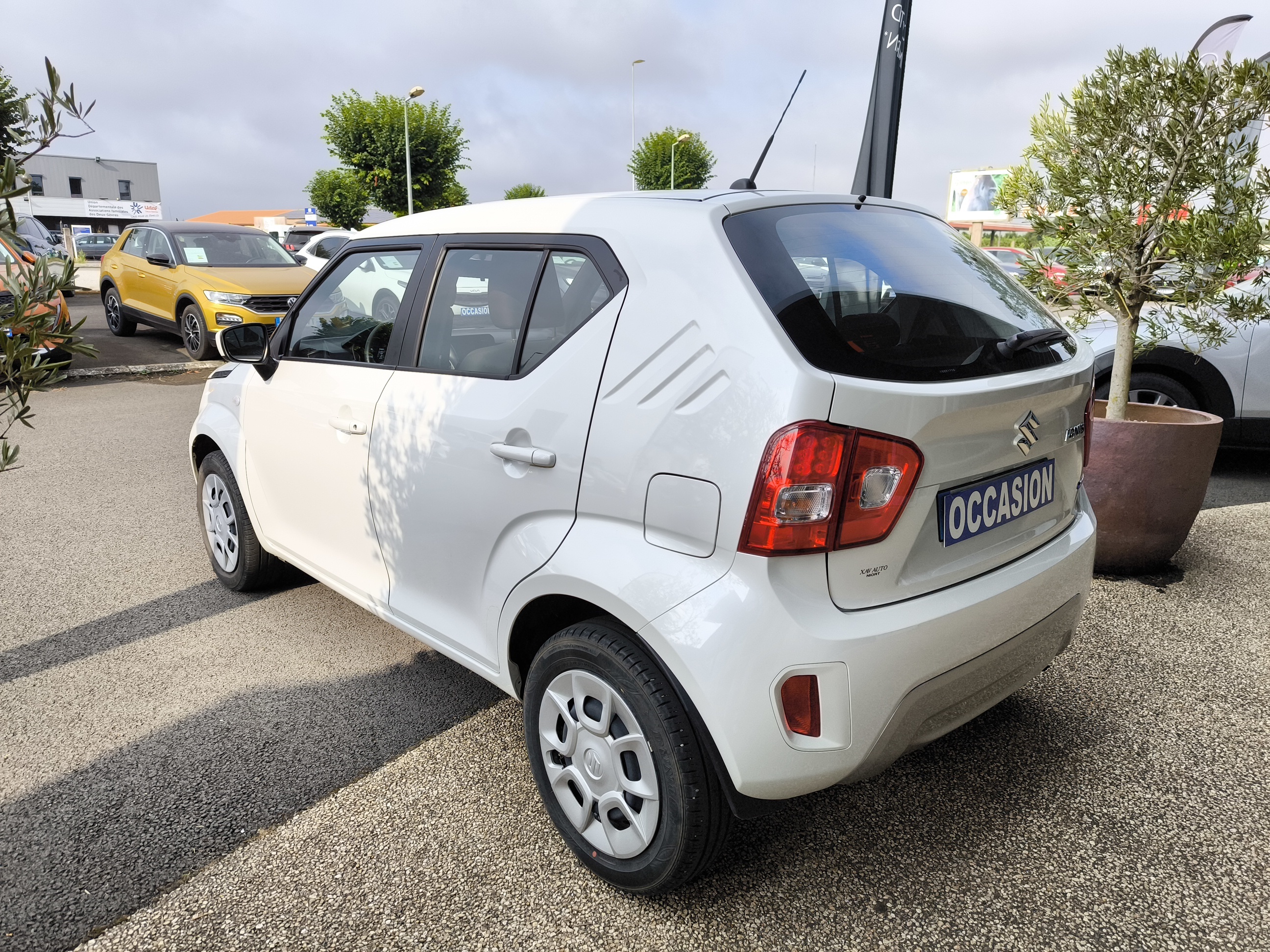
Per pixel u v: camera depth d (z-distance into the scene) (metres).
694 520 1.83
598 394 2.05
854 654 1.76
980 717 2.90
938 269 2.26
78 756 2.72
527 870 2.21
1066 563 2.27
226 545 3.92
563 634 2.10
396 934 2.01
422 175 41.38
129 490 5.80
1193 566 4.17
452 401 2.46
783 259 1.96
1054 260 4.04
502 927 2.03
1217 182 3.59
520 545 2.22
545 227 2.35
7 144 1.57
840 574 1.80
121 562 4.43
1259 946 1.95
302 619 3.74
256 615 3.77
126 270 12.92
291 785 2.57
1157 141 3.65
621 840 2.06
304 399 3.11
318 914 2.07
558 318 2.23
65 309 1.70
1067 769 2.61
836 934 2.00
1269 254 3.39
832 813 2.43
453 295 2.59
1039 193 4.02
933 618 1.88
